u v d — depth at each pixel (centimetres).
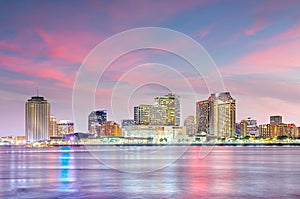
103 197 3122
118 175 4734
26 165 6688
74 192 3366
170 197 3112
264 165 6494
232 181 4103
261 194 3256
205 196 3153
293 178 4394
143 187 3631
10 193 3334
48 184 3881
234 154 12050
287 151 15312
